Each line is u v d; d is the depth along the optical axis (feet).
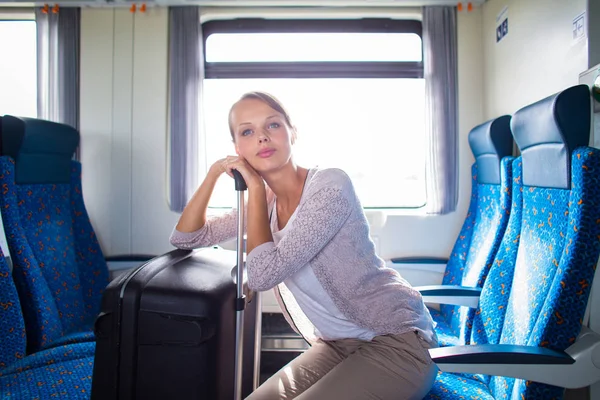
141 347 4.03
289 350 8.02
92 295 7.84
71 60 8.62
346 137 8.65
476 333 5.71
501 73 7.74
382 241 8.64
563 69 5.77
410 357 3.79
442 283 7.95
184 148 8.54
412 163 8.77
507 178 5.90
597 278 4.17
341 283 3.99
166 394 4.02
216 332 4.18
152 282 4.13
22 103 8.79
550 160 4.51
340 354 4.43
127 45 8.75
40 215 7.09
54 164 7.47
